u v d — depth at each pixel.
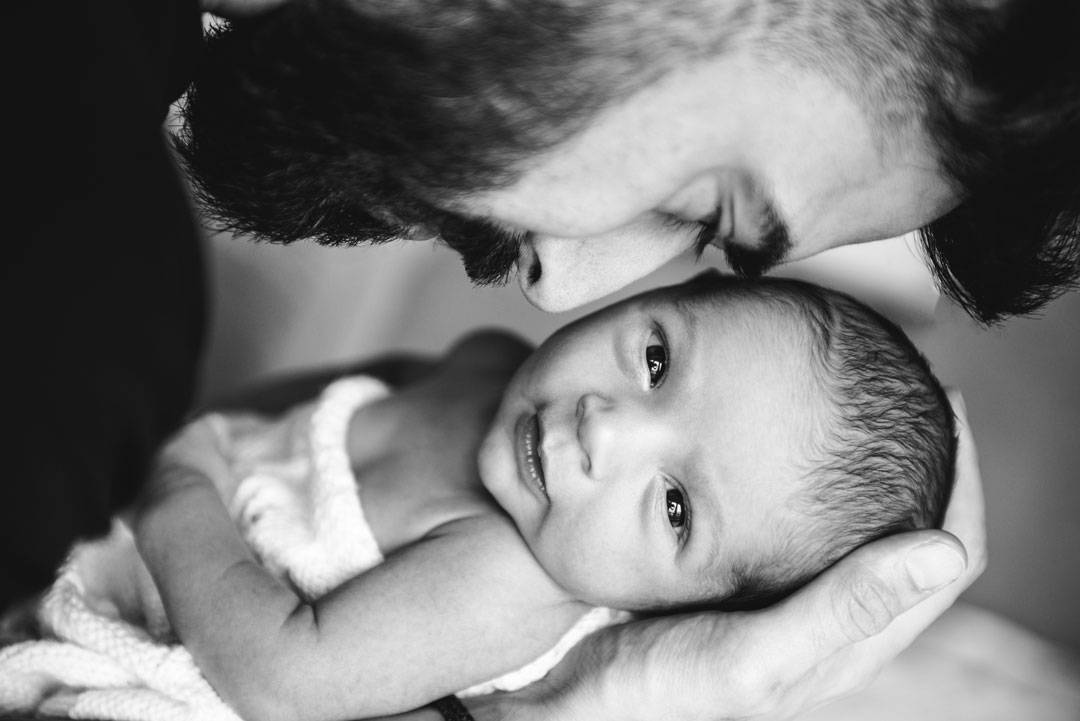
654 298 1.34
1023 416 2.24
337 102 0.81
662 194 0.86
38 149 0.59
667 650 1.14
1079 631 2.06
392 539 1.32
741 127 0.82
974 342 2.27
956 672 1.88
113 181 0.62
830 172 0.84
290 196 0.90
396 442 1.43
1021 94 0.79
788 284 1.36
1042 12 0.77
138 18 0.70
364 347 2.33
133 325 0.64
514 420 1.30
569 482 1.21
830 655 1.15
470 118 0.80
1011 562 2.13
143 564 1.30
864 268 2.00
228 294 2.04
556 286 0.96
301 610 1.17
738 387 1.24
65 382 0.61
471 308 2.43
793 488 1.21
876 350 1.30
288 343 2.15
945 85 0.80
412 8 0.78
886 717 1.76
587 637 1.26
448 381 1.55
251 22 0.87
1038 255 0.95
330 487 1.34
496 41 0.77
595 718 1.17
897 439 1.25
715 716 1.14
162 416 0.70
